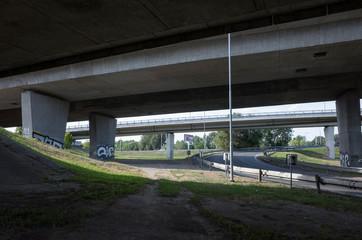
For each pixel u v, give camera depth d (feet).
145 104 129.49
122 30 29.55
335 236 19.75
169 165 136.36
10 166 49.42
